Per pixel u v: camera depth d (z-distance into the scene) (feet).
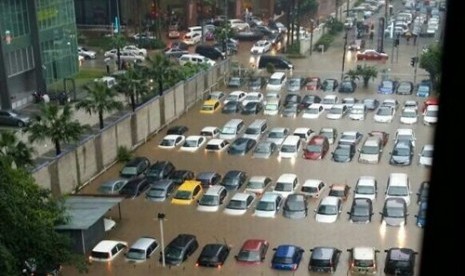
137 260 108.27
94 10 315.78
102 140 147.84
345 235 115.96
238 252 109.70
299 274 103.19
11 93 197.88
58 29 209.97
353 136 162.30
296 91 212.02
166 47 281.13
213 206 127.54
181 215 125.80
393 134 169.68
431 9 351.25
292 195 128.67
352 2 379.14
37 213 86.84
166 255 107.65
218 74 220.84
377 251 109.40
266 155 155.12
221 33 268.62
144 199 132.87
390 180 133.39
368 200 125.29
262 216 123.75
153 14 310.04
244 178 140.97
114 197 123.54
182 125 181.68
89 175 142.61
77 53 223.30
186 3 313.73
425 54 213.46
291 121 182.60
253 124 173.06
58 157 130.11
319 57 266.16
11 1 189.37
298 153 156.97
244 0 337.93
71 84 212.43
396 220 119.14
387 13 321.11
